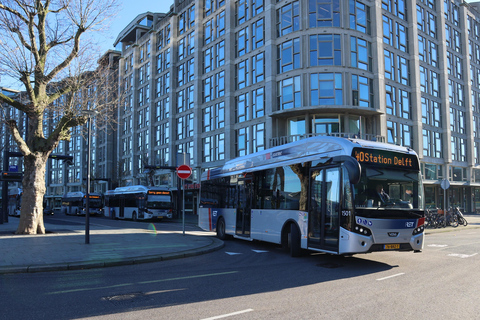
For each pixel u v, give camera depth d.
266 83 30.03
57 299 6.18
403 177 9.47
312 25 28.20
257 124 31.28
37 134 16.19
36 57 15.56
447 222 23.45
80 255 10.43
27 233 16.14
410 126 33.19
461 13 41.97
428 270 8.64
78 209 50.66
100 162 64.44
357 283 7.31
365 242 8.59
